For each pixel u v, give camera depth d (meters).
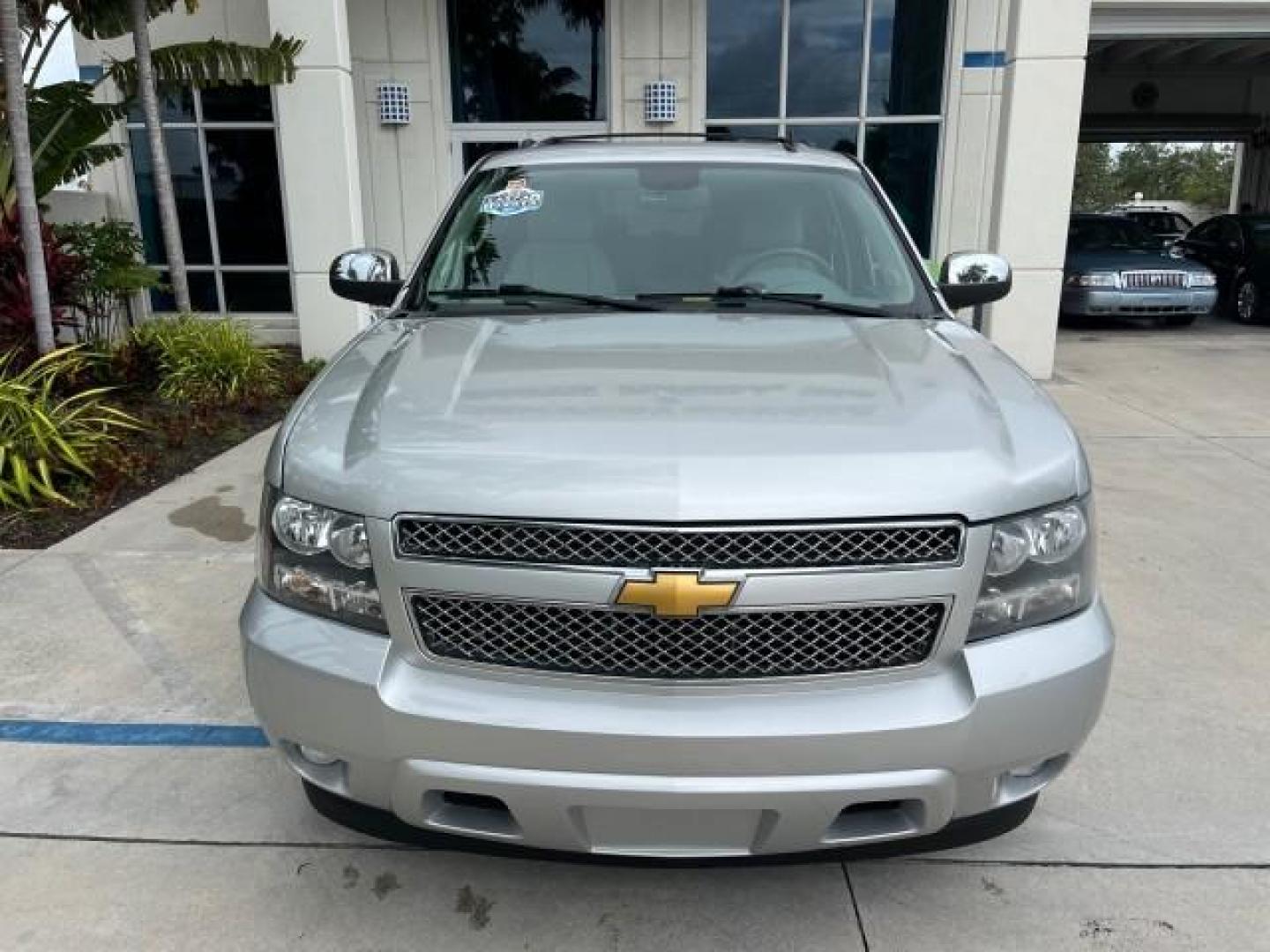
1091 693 2.23
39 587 4.55
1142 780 3.12
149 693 3.63
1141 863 2.74
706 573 2.03
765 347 2.82
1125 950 2.44
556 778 2.08
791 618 2.08
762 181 3.78
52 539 5.20
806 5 11.23
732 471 2.08
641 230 3.59
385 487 2.14
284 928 2.51
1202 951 2.43
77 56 11.05
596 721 2.06
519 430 2.23
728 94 11.50
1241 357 11.35
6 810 2.97
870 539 2.07
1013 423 2.39
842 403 2.37
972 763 2.13
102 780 3.11
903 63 11.35
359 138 11.20
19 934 2.49
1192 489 6.16
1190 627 4.21
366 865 2.74
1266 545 5.19
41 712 3.50
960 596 2.11
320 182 9.60
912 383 2.53
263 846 2.81
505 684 2.13
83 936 2.48
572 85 11.43
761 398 2.38
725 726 2.05
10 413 5.96
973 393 2.49
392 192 11.35
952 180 11.39
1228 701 3.60
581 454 2.13
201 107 11.30
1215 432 7.68
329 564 2.22
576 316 3.21
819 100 11.48
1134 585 4.64
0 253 7.91
